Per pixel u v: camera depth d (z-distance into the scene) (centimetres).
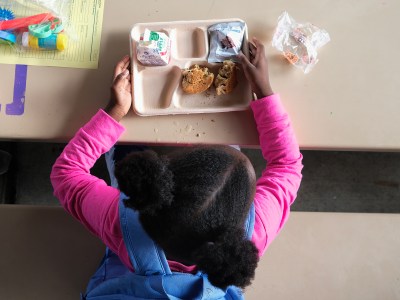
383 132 82
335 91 83
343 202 137
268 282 89
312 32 84
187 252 56
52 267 88
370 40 85
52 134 80
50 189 132
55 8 84
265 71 80
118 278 69
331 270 90
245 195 54
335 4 87
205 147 56
